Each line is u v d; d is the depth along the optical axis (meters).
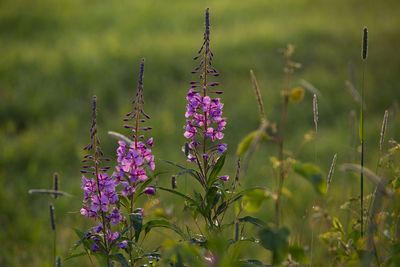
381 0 22.89
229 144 11.48
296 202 7.54
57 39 19.62
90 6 24.45
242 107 13.10
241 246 3.54
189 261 3.11
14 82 15.18
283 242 2.78
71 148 11.52
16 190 9.87
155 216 4.60
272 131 3.18
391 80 14.92
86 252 3.87
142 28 20.78
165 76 15.62
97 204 3.83
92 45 18.34
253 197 3.18
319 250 5.55
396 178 3.78
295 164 2.95
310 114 13.11
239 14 22.19
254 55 16.75
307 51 16.98
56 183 4.43
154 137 11.85
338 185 8.42
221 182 4.06
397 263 3.45
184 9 23.33
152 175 3.91
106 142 11.82
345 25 19.41
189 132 4.12
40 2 24.50
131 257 3.92
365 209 4.12
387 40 17.81
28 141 11.70
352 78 6.42
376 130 11.73
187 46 17.61
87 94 14.40
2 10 22.97
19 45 18.78
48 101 13.92
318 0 23.39
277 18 21.06
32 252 7.57
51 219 4.46
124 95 14.44
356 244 3.90
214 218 3.84
